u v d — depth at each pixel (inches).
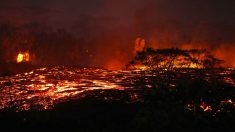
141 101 818.8
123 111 753.6
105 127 679.7
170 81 1043.9
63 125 702.5
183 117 708.7
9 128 703.7
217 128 664.4
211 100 813.2
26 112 799.7
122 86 1049.5
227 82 1026.7
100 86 1072.8
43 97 961.5
